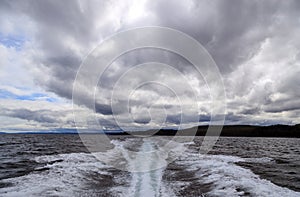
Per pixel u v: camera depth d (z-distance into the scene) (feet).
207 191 26.76
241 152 72.90
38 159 48.80
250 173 36.32
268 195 24.30
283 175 36.40
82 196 25.05
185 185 29.84
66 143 106.73
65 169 38.24
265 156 63.05
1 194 24.43
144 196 25.32
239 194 24.89
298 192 25.88
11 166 40.98
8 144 99.19
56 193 25.38
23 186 27.68
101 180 32.65
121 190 27.68
